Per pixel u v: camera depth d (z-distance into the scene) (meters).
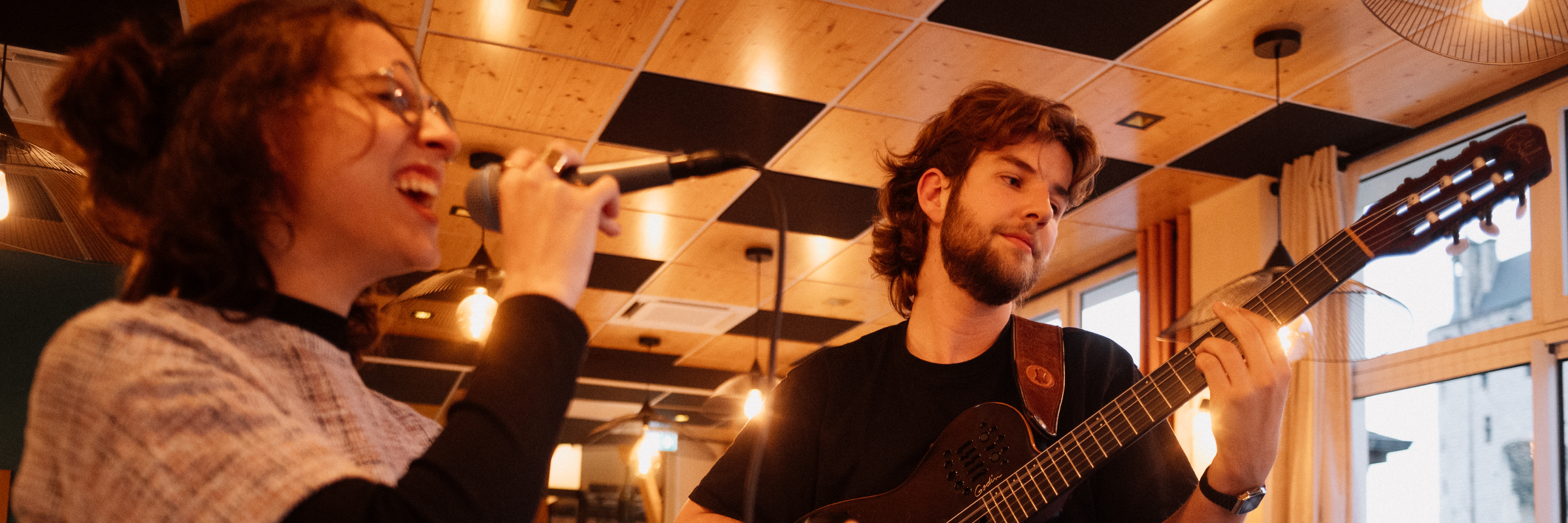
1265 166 5.12
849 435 1.54
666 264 6.66
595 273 6.88
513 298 0.76
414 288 4.31
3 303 3.92
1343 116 4.59
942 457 1.44
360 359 1.00
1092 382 1.52
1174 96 4.36
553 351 0.73
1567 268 4.09
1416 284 4.73
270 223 0.77
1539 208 4.21
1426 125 4.63
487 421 0.69
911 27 3.79
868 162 5.01
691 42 3.91
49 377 0.67
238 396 0.67
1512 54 3.12
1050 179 1.54
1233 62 4.05
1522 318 4.25
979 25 3.77
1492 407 4.30
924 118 4.52
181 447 0.64
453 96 4.37
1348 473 4.63
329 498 0.65
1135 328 6.46
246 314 0.75
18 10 3.71
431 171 0.83
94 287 4.09
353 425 0.78
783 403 1.62
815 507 1.53
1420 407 4.61
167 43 0.81
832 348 1.67
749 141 4.80
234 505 0.63
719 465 1.61
